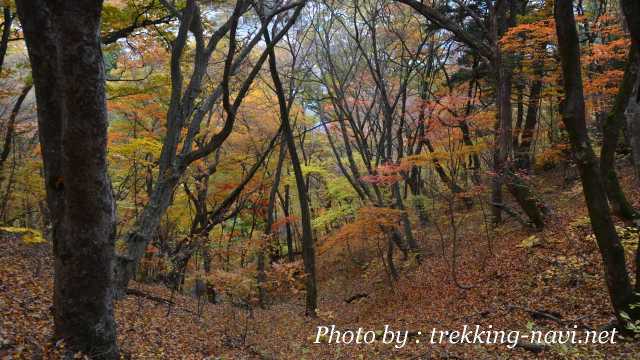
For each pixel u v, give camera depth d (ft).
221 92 39.42
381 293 54.75
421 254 58.85
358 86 69.62
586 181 23.36
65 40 16.03
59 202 19.24
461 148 46.91
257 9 40.34
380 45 70.74
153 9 42.80
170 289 53.11
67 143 17.21
